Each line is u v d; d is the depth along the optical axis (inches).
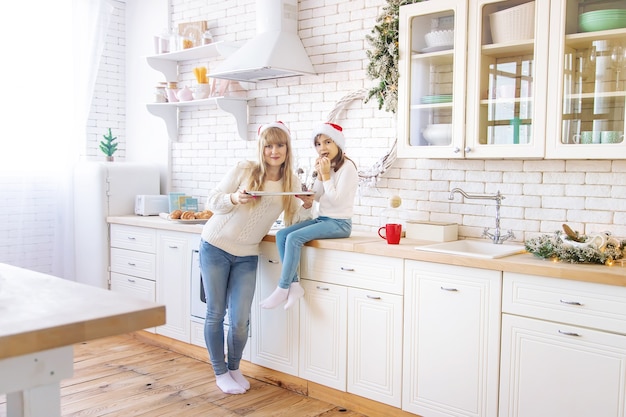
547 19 109.0
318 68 161.5
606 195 116.5
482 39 118.7
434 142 127.1
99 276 192.1
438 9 124.3
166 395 138.1
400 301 119.2
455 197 137.6
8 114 191.0
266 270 143.3
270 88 174.4
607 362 93.5
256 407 131.6
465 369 110.2
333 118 156.9
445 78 124.8
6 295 64.1
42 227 200.7
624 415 91.9
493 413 106.7
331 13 157.6
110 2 215.8
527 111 113.3
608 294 93.0
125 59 221.6
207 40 186.4
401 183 146.7
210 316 139.5
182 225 165.3
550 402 99.9
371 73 139.4
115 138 206.4
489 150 118.2
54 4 197.3
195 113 199.5
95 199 191.6
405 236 140.0
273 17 159.2
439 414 114.3
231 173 136.9
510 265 102.3
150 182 203.5
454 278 111.0
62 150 200.1
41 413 58.2
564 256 101.7
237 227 135.6
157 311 60.3
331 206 135.6
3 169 191.6
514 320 103.4
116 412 128.0
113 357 166.2
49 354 57.7
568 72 107.8
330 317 131.3
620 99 102.3
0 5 187.8
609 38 103.3
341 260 128.6
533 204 126.0
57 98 198.7
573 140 107.6
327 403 134.2
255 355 147.9
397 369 120.4
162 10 205.8
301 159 167.2
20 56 191.9
